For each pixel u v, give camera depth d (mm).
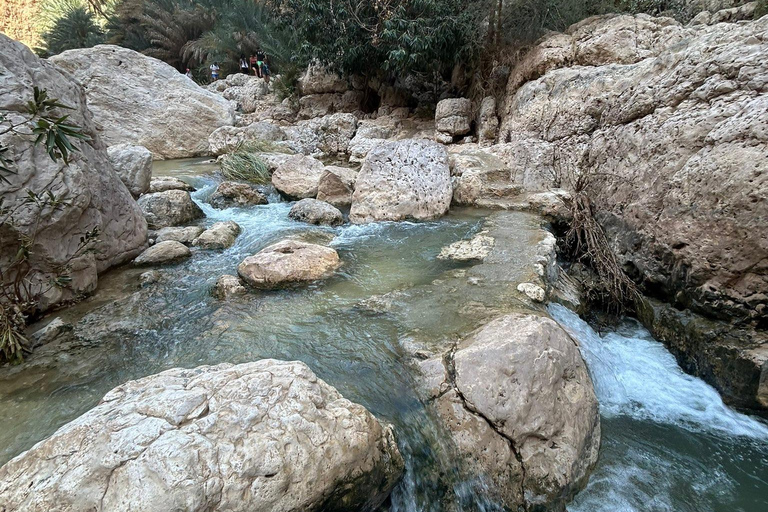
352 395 2521
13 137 3053
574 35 7539
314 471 1762
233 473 1622
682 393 3334
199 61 18656
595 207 5219
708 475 2635
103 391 2566
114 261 4352
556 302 3855
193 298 3744
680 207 3717
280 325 3250
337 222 5805
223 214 6266
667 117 4387
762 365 2961
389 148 6488
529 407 2367
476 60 9062
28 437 2201
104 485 1555
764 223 3043
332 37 10328
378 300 3564
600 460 2646
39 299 3293
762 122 3275
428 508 2264
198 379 2049
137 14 18891
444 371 2586
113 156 5984
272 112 13164
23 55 3527
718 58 4133
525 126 7383
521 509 2227
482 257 4316
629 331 4164
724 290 3328
